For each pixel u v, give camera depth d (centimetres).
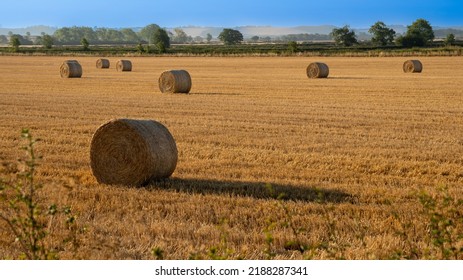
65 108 3044
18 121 2558
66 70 5569
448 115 2825
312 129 2384
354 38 15150
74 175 1573
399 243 994
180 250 977
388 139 2158
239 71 6725
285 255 960
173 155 1519
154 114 2825
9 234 1036
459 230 1062
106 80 5197
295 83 4844
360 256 924
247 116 2761
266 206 1242
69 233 1048
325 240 1027
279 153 1872
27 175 778
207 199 1304
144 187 1454
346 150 1922
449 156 1833
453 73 6094
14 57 10869
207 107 3119
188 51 11944
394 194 1347
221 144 2044
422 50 10369
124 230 1084
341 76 5725
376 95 3822
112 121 1495
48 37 16650
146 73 6356
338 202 1292
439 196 1301
